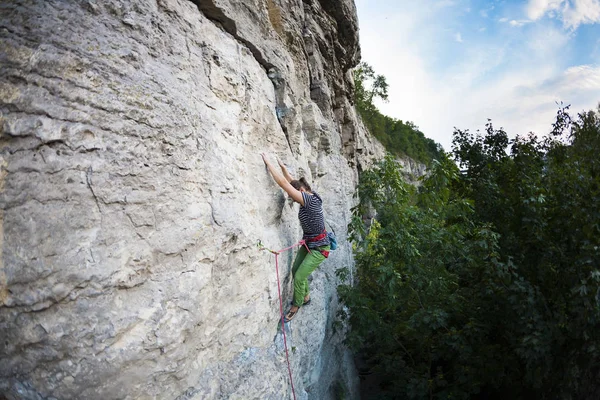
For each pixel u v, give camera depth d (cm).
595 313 577
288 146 523
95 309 206
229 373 308
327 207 811
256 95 439
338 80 1019
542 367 661
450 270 873
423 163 4819
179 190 268
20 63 201
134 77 248
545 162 894
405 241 681
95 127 221
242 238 338
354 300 709
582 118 795
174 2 316
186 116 286
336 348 775
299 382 481
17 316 188
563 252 679
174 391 245
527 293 652
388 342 734
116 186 226
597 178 663
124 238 226
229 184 333
